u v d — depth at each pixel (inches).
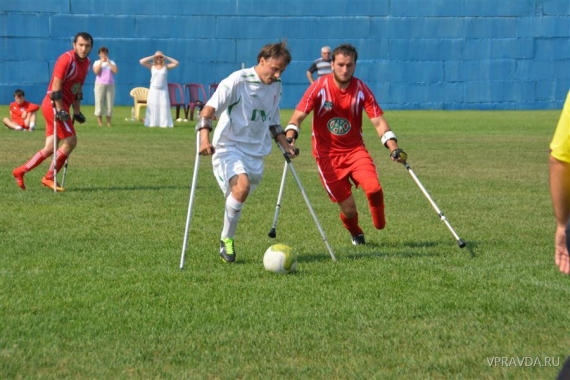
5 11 3149.6
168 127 2349.9
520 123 2637.8
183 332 494.3
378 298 572.4
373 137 2124.8
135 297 569.0
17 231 805.9
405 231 842.2
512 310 542.0
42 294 574.6
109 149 1689.2
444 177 1302.9
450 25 3452.3
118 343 472.4
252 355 456.1
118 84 3302.2
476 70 3489.2
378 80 3454.7
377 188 741.9
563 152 347.3
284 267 639.8
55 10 3201.3
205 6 3309.5
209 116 662.5
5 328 496.7
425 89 3481.8
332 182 764.6
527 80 3516.2
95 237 783.1
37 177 1224.8
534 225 874.8
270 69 672.4
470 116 3026.6
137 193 1085.8
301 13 3368.6
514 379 422.6
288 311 539.2
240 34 3346.5
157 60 2361.0
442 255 718.5
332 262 685.9
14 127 2181.3
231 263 678.5
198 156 665.0
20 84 3196.4
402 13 3427.7
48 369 431.8
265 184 1200.2
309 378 423.2
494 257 708.7
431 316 530.3
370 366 439.5
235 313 533.0
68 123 1083.9
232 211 677.3
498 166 1457.9
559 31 3496.6
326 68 2313.0
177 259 691.4
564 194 354.6
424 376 425.7
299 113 749.9
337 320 521.0
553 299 568.4
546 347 470.9
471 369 435.8
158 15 3287.4
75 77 1078.4
